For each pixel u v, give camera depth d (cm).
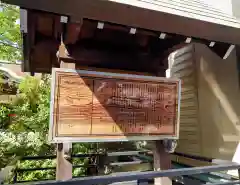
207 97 371
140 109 247
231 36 224
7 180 247
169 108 259
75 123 221
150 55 271
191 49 427
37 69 409
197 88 400
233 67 315
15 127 558
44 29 246
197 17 199
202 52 390
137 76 248
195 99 405
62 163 223
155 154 266
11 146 488
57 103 217
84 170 489
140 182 175
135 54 265
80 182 149
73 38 215
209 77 369
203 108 381
